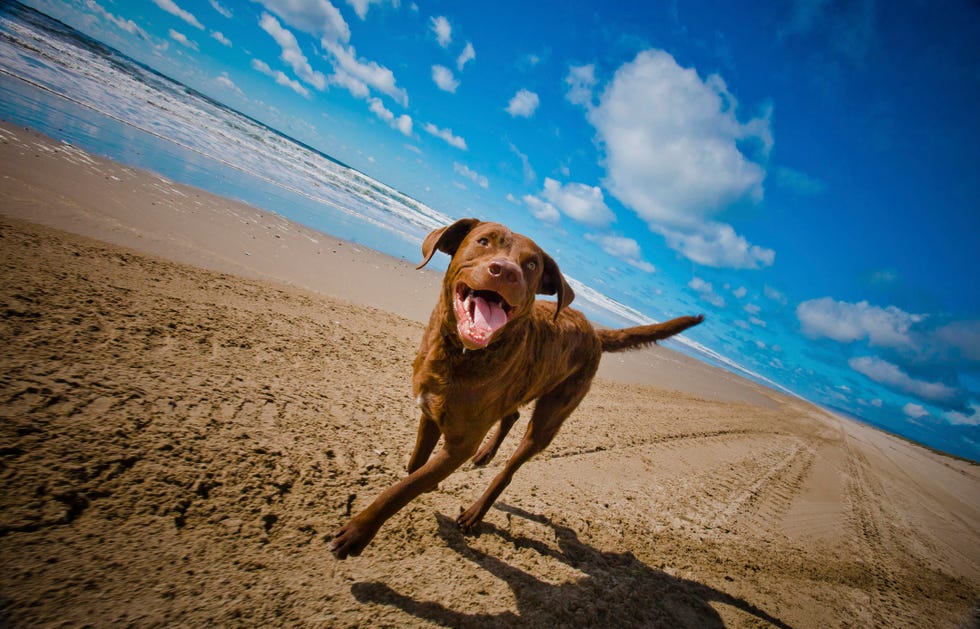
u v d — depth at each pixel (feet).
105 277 4.34
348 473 2.99
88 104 12.03
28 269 3.90
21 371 2.68
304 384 3.95
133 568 1.93
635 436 6.42
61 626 1.65
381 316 7.06
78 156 7.52
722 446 7.76
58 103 10.56
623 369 12.09
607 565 3.24
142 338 3.57
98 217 5.80
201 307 4.57
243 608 1.95
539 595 2.68
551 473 4.37
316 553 2.35
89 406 2.61
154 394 2.95
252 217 9.15
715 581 3.56
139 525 2.10
